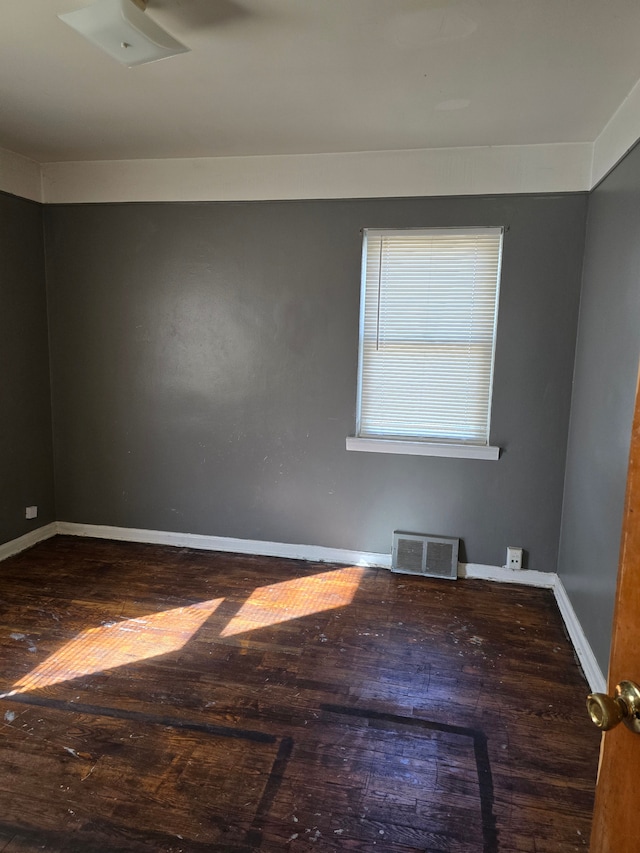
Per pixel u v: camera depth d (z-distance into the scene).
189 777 1.83
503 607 3.05
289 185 3.31
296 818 1.68
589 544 2.55
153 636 2.67
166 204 3.49
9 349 3.46
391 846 1.60
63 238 3.66
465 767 1.90
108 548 3.77
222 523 3.75
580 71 2.13
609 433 2.33
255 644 2.62
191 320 3.58
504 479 3.30
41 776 1.82
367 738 2.02
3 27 1.89
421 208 3.17
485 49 1.99
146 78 2.27
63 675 2.35
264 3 1.72
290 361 3.49
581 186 2.96
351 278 3.32
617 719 0.76
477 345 3.26
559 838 1.64
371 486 3.49
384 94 2.39
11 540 3.59
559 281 3.07
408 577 3.41
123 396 3.75
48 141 3.11
